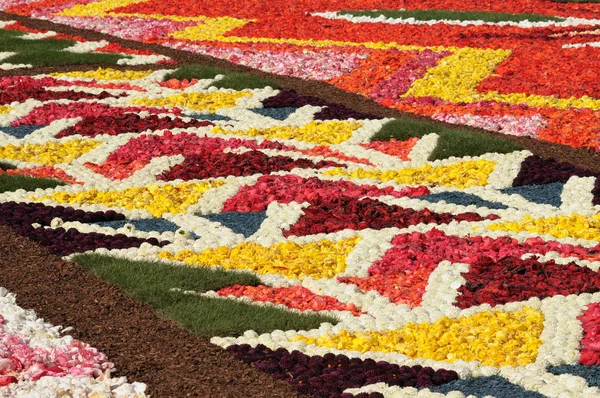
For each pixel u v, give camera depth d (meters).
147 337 10.30
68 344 9.83
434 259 12.45
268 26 27.20
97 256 12.30
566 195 14.97
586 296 11.17
